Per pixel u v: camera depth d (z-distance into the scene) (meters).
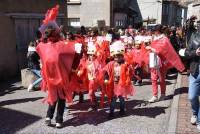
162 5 20.09
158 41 4.08
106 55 3.82
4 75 5.97
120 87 3.44
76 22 12.25
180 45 7.32
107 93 3.48
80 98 4.03
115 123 3.36
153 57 4.02
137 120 3.45
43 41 3.26
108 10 12.10
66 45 3.19
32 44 5.00
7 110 3.84
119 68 3.44
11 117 3.58
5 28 6.00
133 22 17.48
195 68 2.89
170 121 3.28
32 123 3.38
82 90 3.66
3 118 3.54
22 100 4.30
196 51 2.79
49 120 3.24
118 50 3.42
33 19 6.89
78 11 12.12
